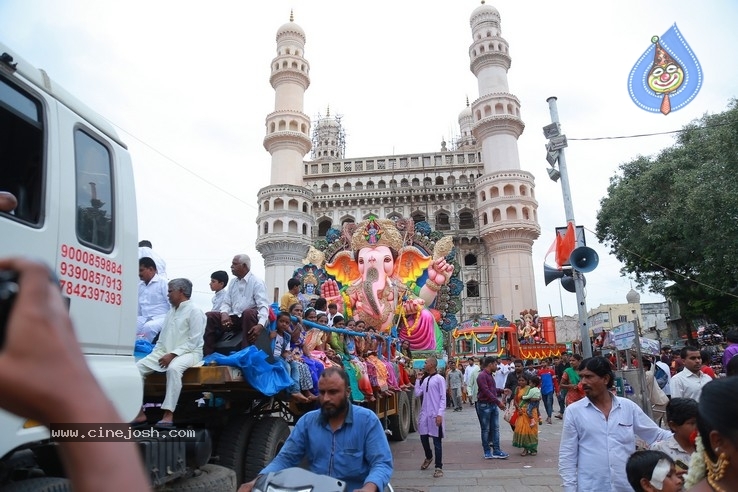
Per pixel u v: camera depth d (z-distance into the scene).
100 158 4.14
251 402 7.07
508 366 22.48
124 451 0.79
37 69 3.61
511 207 53.59
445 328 21.22
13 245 3.13
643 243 29.52
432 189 59.34
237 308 6.79
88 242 3.83
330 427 3.89
